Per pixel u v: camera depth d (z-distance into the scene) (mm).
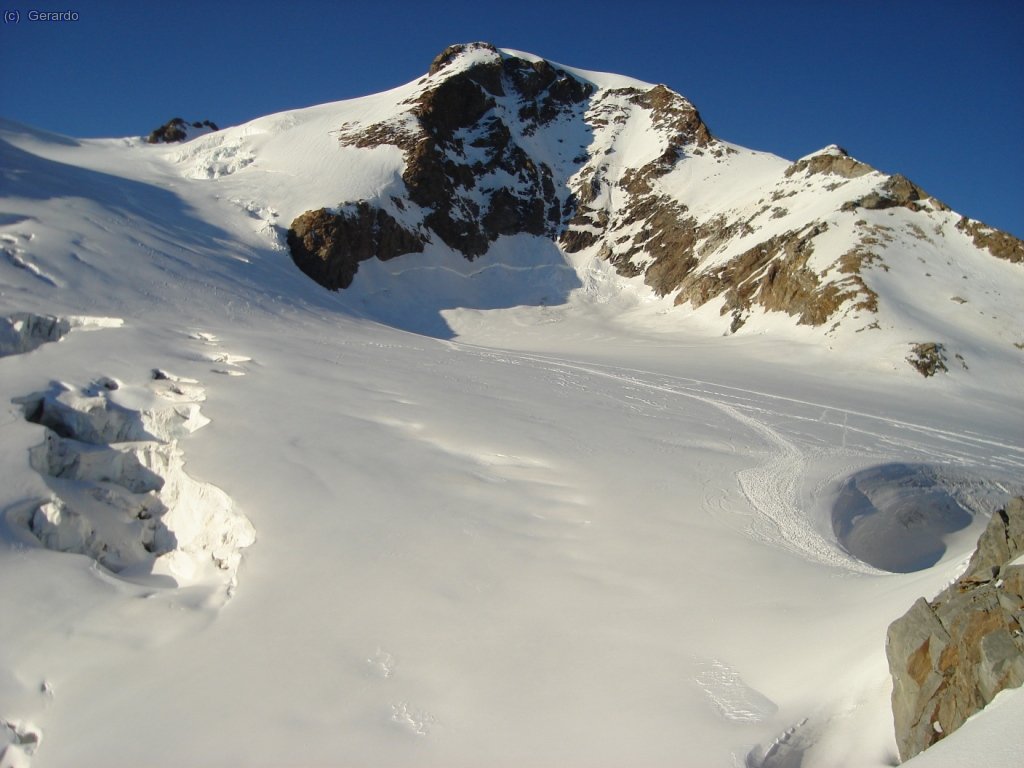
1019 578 5156
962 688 5055
